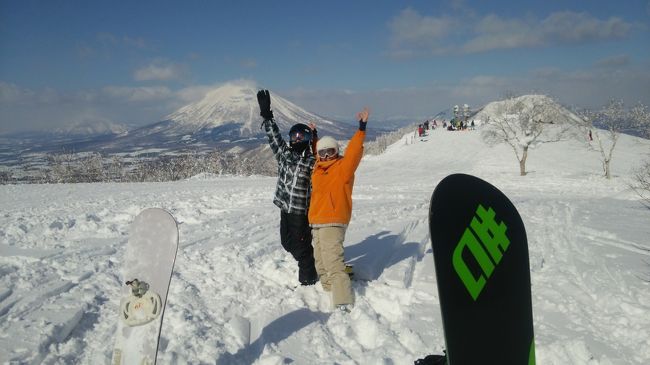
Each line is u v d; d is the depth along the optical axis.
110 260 5.33
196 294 4.14
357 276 4.51
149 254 2.63
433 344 3.14
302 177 4.16
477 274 2.15
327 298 4.07
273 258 5.35
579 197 14.66
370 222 7.42
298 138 4.20
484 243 2.21
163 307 2.54
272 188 14.70
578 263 4.98
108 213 8.50
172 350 3.00
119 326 2.54
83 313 3.71
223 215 8.72
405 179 22.56
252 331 3.47
